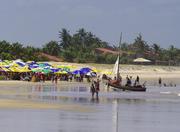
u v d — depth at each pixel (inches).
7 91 6127.0
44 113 3408.0
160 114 3538.4
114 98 5300.2
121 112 3654.0
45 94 5723.4
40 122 2874.0
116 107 4094.5
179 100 5108.3
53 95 5565.9
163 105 4387.3
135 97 5546.3
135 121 3063.5
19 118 3051.2
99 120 3070.9
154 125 2869.1
